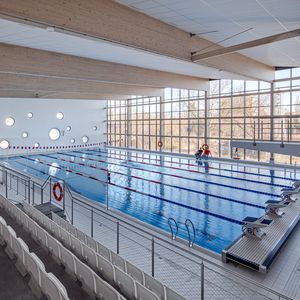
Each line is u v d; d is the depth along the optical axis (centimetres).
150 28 581
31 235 477
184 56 678
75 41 664
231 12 534
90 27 471
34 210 592
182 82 1405
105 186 1099
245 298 383
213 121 1728
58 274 358
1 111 1862
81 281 334
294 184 943
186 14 557
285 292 402
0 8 369
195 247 541
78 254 425
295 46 784
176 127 1941
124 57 876
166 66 1041
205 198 931
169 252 515
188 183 1128
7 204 605
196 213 796
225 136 1680
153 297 275
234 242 532
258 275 446
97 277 295
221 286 409
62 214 663
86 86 1412
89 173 1361
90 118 2317
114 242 555
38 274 293
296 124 1375
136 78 1082
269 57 1020
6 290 303
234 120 1628
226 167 1427
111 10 503
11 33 593
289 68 1371
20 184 1012
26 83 1183
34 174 1338
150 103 2083
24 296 292
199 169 1397
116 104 2353
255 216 766
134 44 549
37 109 2020
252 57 1044
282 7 491
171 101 1955
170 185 1100
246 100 1570
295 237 586
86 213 728
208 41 753
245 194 967
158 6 516
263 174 1251
